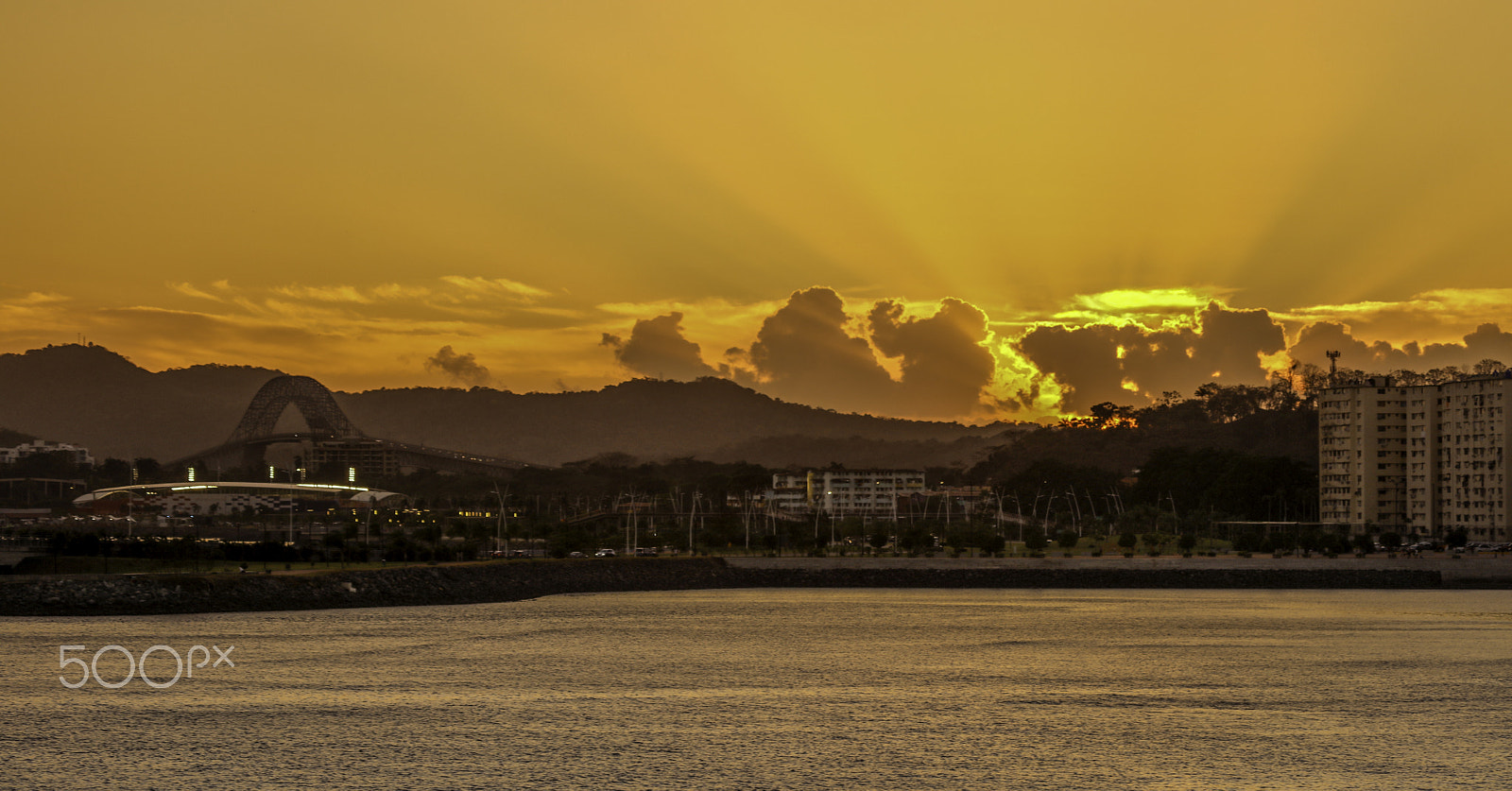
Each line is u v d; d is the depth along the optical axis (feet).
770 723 341.00
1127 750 309.83
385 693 381.81
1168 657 462.19
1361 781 281.95
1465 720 345.72
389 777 283.38
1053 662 450.71
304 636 509.76
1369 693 387.34
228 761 296.30
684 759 300.40
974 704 369.09
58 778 281.54
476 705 363.76
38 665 421.59
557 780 281.33
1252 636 524.52
